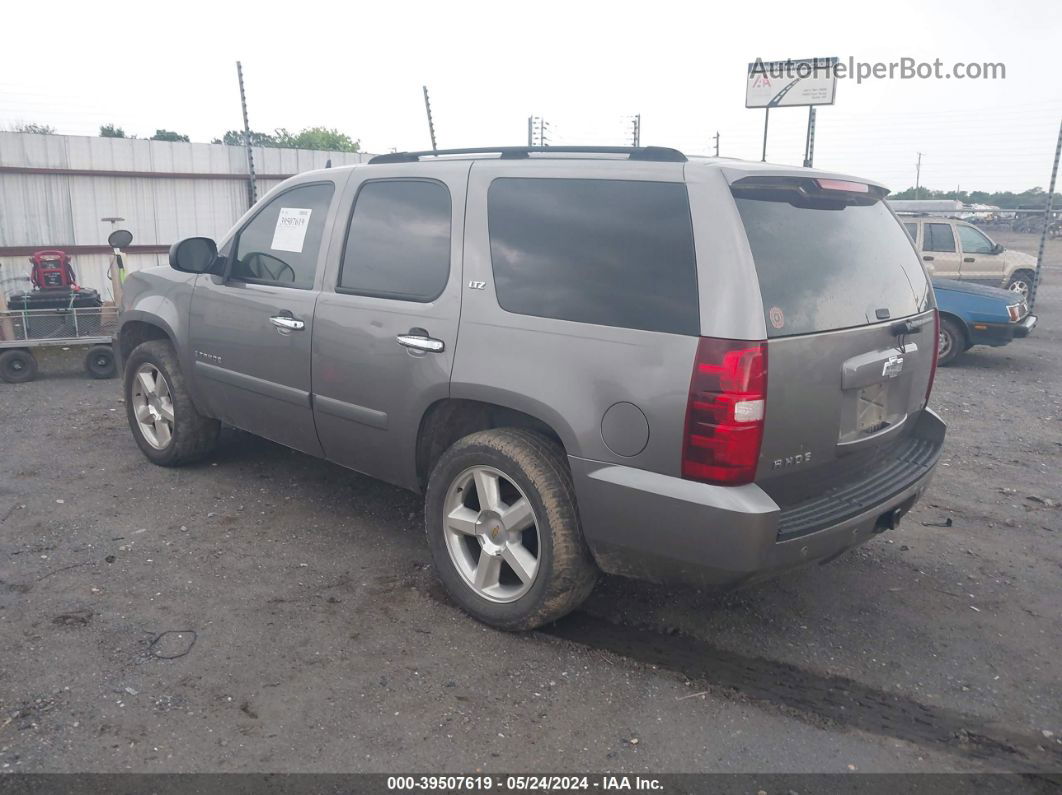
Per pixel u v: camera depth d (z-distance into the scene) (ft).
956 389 29.84
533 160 11.74
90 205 43.09
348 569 13.69
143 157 44.16
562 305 10.82
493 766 9.02
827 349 10.17
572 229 10.98
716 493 9.50
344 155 51.93
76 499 16.40
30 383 27.43
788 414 9.77
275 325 14.62
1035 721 10.26
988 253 47.16
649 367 9.86
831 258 10.81
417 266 12.66
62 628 11.51
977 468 20.26
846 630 12.35
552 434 11.69
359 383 13.25
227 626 11.72
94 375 28.43
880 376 11.12
